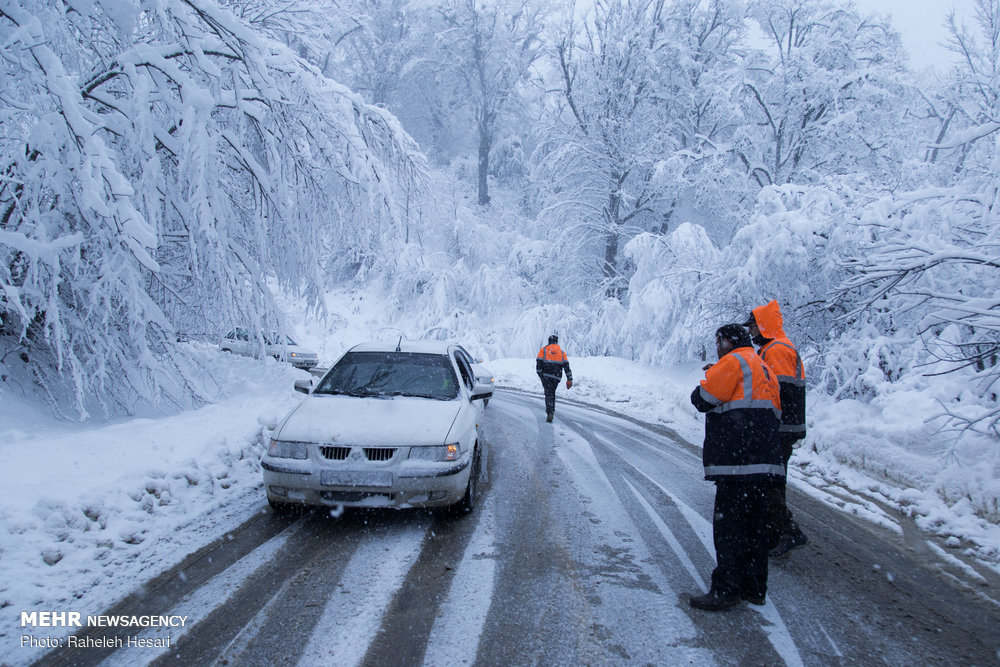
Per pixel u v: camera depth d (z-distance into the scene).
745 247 10.42
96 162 5.34
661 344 17.03
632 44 21.38
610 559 3.98
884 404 6.98
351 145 7.87
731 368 3.45
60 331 5.81
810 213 9.73
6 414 6.14
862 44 18.69
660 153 21.50
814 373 9.76
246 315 7.73
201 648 2.74
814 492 5.89
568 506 5.12
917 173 12.64
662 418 10.55
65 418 6.83
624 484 5.90
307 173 8.06
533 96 33.94
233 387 10.01
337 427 4.55
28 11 5.96
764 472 3.36
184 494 4.87
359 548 4.04
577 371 17.34
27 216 6.06
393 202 8.19
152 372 6.80
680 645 2.92
